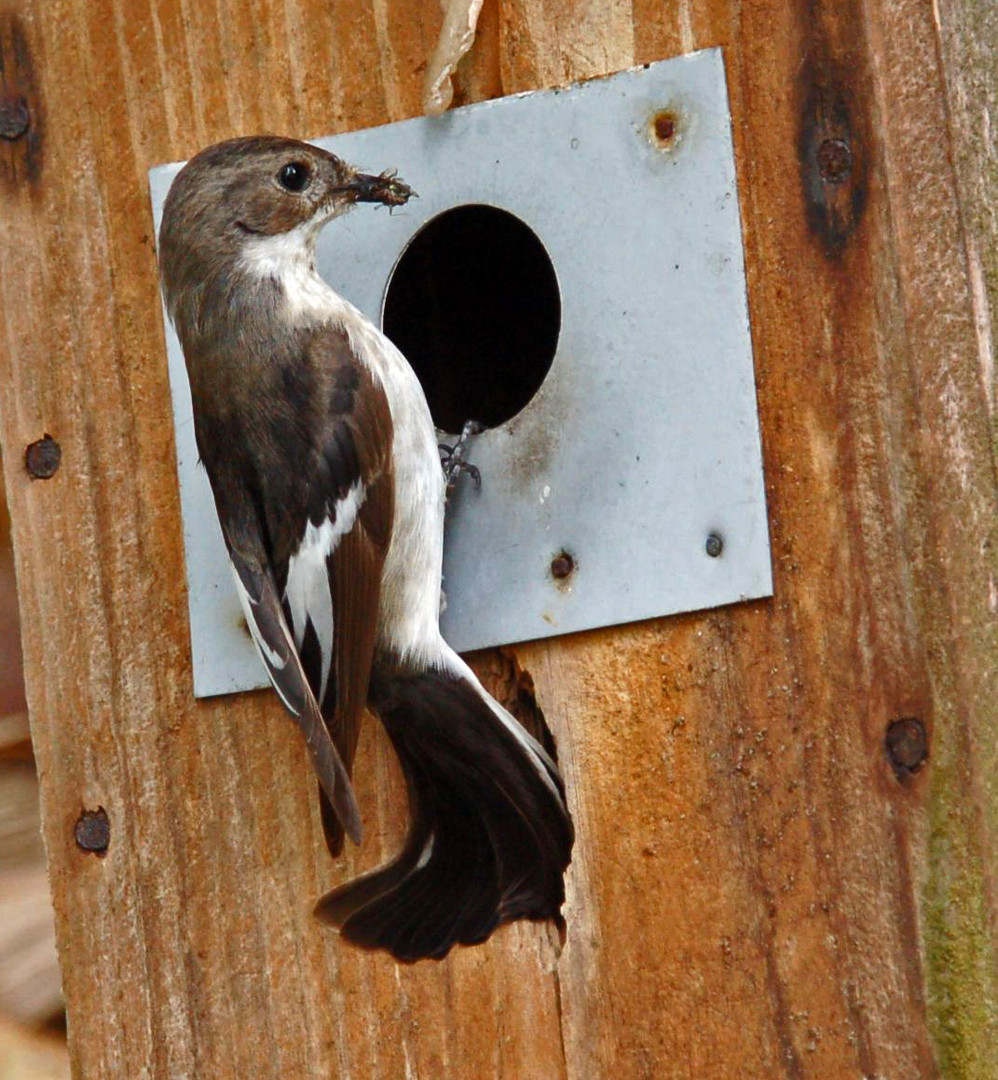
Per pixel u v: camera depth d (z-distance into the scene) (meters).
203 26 7.31
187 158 7.36
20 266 7.51
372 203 7.12
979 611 6.06
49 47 7.50
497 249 8.10
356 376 7.12
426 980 6.82
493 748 6.73
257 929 7.09
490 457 6.84
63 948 7.33
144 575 7.32
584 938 6.56
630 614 6.52
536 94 6.76
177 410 7.31
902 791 6.10
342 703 6.66
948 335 6.13
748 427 6.35
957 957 6.00
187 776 7.21
